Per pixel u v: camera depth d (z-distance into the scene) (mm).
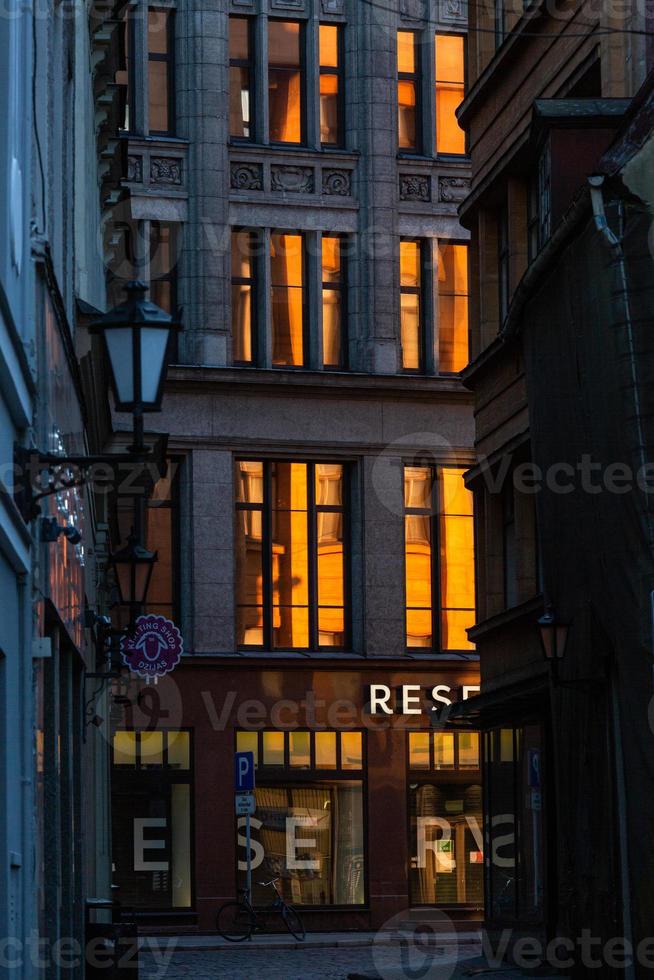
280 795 51156
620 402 23188
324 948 45844
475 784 52469
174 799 50250
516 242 34906
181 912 49906
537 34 31938
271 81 54000
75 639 20891
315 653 52188
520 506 34750
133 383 13750
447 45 55094
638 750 23062
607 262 23625
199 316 52062
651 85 24250
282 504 52812
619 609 23609
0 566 12977
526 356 29781
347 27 54375
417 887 51719
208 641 51000
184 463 51781
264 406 52188
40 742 15219
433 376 53188
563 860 28250
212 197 52469
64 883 19531
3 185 13016
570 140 29344
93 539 31391
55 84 19609
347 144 54188
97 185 35625
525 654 33906
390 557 52688
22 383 14000
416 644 53250
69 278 23125
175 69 53094
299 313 53500
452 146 54969
